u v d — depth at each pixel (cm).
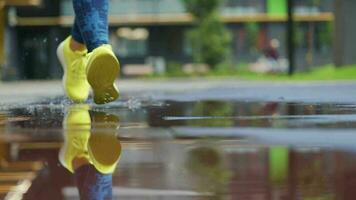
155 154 337
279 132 429
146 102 815
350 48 2888
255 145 368
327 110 637
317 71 2803
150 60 4666
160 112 631
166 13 4812
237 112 629
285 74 3028
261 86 1645
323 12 4878
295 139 393
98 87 545
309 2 4853
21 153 346
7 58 3791
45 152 348
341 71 2455
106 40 541
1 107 707
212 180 266
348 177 271
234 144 372
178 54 4822
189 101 850
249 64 4538
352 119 526
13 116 580
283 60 4650
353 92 1126
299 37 4812
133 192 247
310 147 358
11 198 243
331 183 259
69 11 4616
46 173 289
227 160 316
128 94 1155
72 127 471
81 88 687
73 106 687
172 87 1781
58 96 1034
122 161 316
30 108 679
